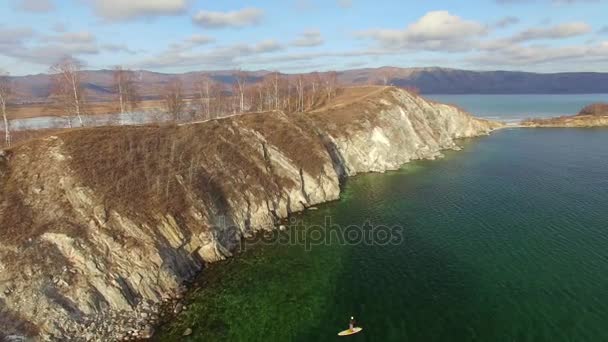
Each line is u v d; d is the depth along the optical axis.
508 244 50.19
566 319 35.28
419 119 119.75
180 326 35.38
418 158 103.06
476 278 42.38
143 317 36.72
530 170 89.44
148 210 45.84
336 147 89.38
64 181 44.12
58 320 34.22
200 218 49.44
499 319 35.50
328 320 35.94
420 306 37.69
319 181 70.25
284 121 77.44
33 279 35.72
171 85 125.06
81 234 40.66
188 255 46.03
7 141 61.50
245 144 67.31
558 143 127.50
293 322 35.75
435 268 44.69
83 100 77.25
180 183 51.56
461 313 36.47
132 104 84.69
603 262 45.09
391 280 42.44
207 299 39.56
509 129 164.75
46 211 41.34
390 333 33.94
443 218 59.59
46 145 47.31
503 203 65.81
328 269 45.19
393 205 66.25
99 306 36.84
